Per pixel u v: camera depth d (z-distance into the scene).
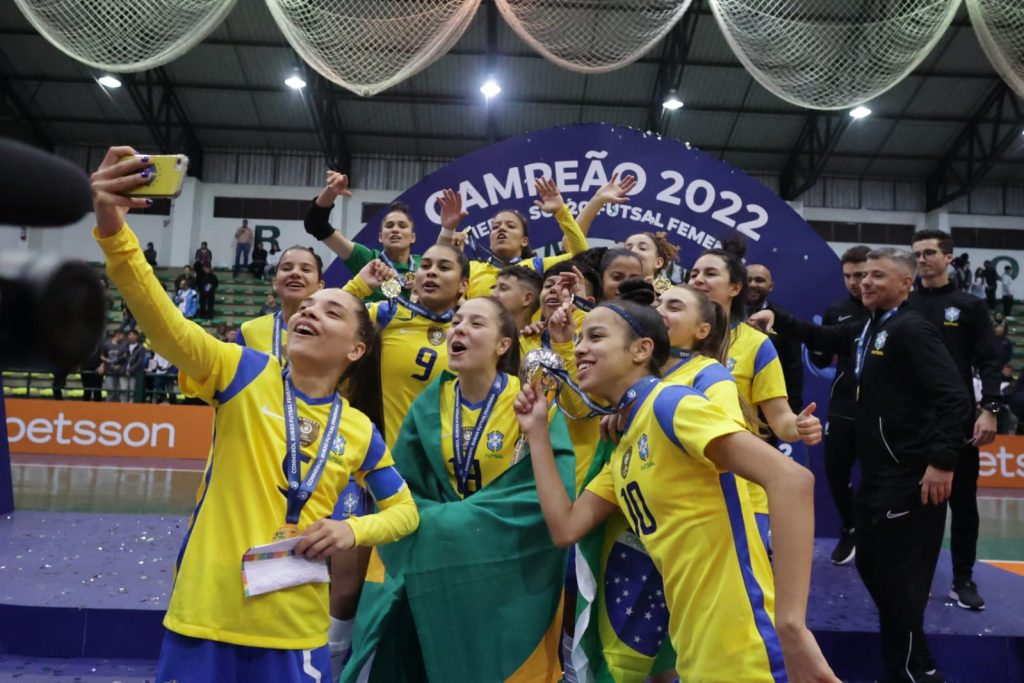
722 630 1.93
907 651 3.15
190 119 20.30
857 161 21.39
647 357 2.29
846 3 7.25
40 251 0.55
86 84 18.80
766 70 7.43
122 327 13.44
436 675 2.54
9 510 5.64
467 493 2.81
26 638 3.48
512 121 19.86
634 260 3.66
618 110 19.28
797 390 5.06
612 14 7.25
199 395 2.13
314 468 2.11
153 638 3.48
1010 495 11.06
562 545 2.30
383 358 3.62
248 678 1.96
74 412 10.95
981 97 18.41
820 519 5.95
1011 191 22.28
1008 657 3.57
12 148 0.52
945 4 6.88
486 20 15.84
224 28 16.72
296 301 3.66
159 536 4.95
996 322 19.55
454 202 4.66
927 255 4.24
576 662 2.43
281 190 21.89
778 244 6.13
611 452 2.62
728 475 2.02
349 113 19.75
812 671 1.64
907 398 3.27
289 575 2.00
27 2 6.58
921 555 3.19
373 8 6.98
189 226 21.27
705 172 6.18
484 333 2.80
